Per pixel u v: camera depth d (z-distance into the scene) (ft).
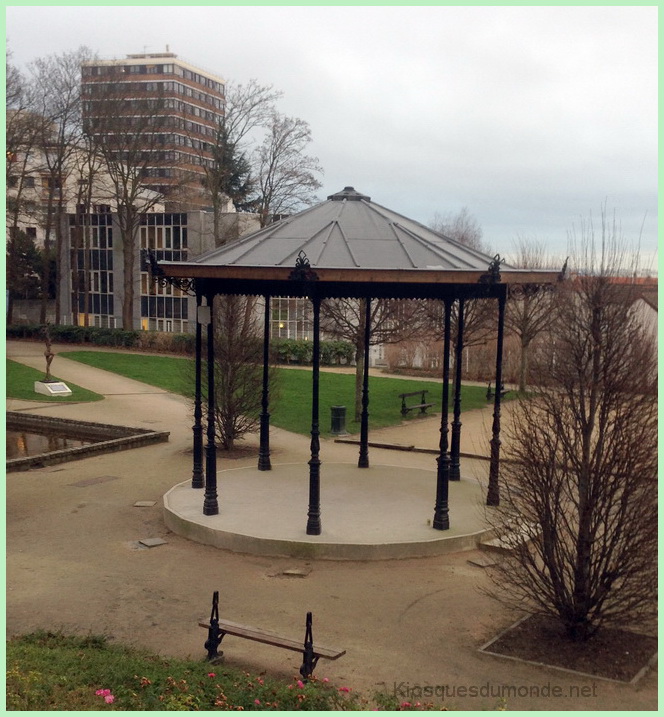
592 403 24.67
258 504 41.86
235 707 19.92
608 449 24.48
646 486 24.00
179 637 26.63
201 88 317.63
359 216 42.91
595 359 24.43
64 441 70.18
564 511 25.90
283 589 31.27
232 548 36.35
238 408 59.57
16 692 20.07
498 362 41.04
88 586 31.68
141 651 24.70
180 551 36.35
